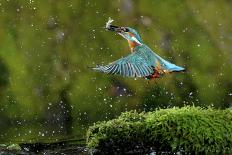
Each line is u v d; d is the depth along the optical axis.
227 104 14.27
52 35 14.62
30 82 14.02
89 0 15.08
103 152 8.62
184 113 8.77
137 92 14.07
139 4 15.22
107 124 8.74
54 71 14.23
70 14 14.89
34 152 9.37
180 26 15.09
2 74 14.07
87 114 13.72
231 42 15.02
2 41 14.45
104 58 14.49
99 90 14.04
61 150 9.45
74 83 14.10
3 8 14.81
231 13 15.41
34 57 14.34
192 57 14.71
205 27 15.16
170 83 14.20
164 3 15.32
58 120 13.60
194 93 14.25
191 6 15.40
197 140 8.53
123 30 6.51
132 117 8.91
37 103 13.78
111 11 15.03
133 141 8.57
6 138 11.11
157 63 6.30
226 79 14.52
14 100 13.75
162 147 8.55
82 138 10.45
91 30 14.77
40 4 14.92
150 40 14.78
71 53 14.48
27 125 12.96
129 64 6.16
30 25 14.69
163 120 8.66
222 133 8.62
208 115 8.78
